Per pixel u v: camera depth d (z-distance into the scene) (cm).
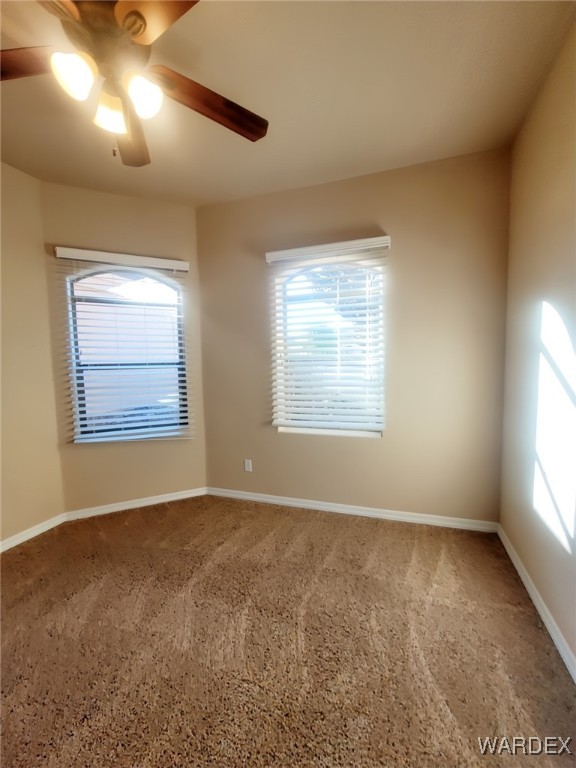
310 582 198
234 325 301
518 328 206
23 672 145
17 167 239
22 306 249
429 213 241
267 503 303
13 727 124
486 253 233
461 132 207
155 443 304
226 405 310
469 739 117
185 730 122
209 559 222
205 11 129
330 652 152
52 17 132
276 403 294
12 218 241
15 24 135
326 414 280
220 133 201
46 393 266
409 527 257
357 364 267
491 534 245
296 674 142
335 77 162
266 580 200
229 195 281
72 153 221
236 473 313
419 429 257
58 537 253
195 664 147
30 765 112
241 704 130
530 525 185
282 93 172
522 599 182
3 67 123
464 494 252
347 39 142
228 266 297
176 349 303
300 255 267
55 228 262
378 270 255
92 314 277
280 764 111
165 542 243
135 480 299
